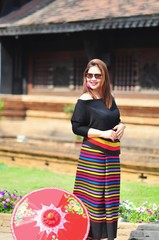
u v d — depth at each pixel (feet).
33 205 17.72
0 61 55.26
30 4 56.95
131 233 21.30
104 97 18.39
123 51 48.34
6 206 23.54
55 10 51.29
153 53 46.55
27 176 34.83
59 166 36.78
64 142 50.55
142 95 47.24
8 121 54.54
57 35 53.67
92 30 46.32
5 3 58.80
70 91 52.70
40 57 55.42
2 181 32.65
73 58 52.42
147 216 22.74
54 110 52.60
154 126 45.03
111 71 49.08
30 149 40.09
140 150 44.93
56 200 17.81
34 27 49.37
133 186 31.22
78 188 18.28
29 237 17.22
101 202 17.87
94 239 17.97
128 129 46.39
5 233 21.72
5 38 55.16
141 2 45.01
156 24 41.22
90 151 17.95
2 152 40.68
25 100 54.49
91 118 18.12
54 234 17.31
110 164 17.90
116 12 44.19
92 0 49.96
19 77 56.44
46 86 55.06
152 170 32.04
